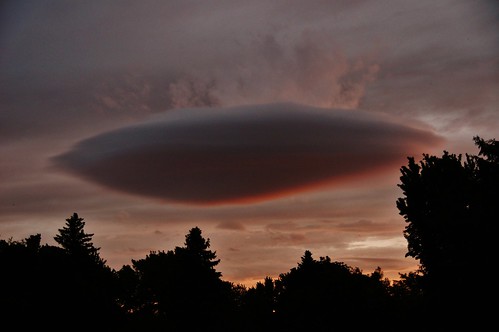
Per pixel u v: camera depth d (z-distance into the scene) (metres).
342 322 33.75
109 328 38.53
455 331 17.61
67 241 71.44
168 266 64.25
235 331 56.09
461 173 19.33
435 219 18.94
